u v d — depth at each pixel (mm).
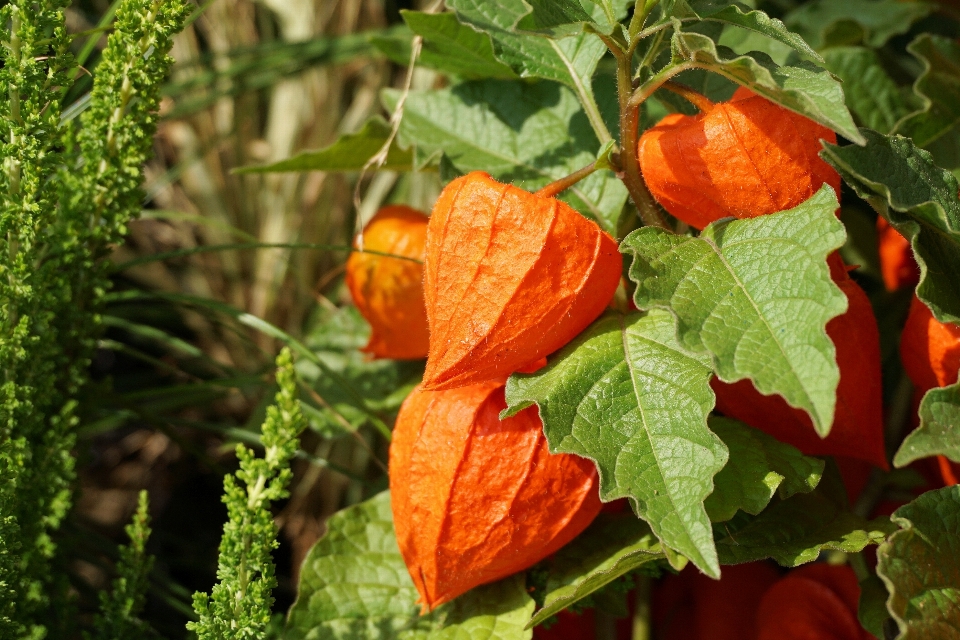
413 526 511
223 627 510
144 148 544
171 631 655
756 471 505
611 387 491
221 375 762
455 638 522
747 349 469
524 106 582
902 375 589
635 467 483
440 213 496
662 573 587
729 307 477
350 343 621
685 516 476
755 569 572
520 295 489
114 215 548
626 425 488
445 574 512
